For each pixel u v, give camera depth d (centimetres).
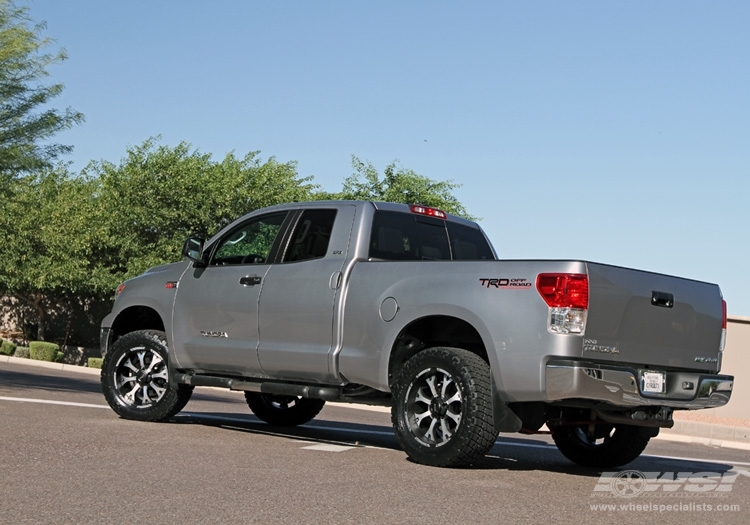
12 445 702
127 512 492
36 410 963
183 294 934
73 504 506
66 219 3453
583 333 676
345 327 801
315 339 821
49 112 1859
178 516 488
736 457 1158
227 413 1174
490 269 719
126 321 1022
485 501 580
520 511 555
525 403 720
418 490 604
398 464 726
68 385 1510
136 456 686
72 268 3341
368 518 507
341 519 500
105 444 739
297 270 846
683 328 744
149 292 966
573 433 852
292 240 869
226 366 896
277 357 846
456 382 713
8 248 3406
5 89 1803
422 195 3516
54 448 702
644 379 711
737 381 2106
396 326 763
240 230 920
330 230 843
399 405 745
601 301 684
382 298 777
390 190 3531
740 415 2103
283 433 948
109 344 1001
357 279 802
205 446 767
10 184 2027
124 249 3353
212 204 3325
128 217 3328
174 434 838
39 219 3422
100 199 3556
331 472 661
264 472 643
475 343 777
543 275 687
